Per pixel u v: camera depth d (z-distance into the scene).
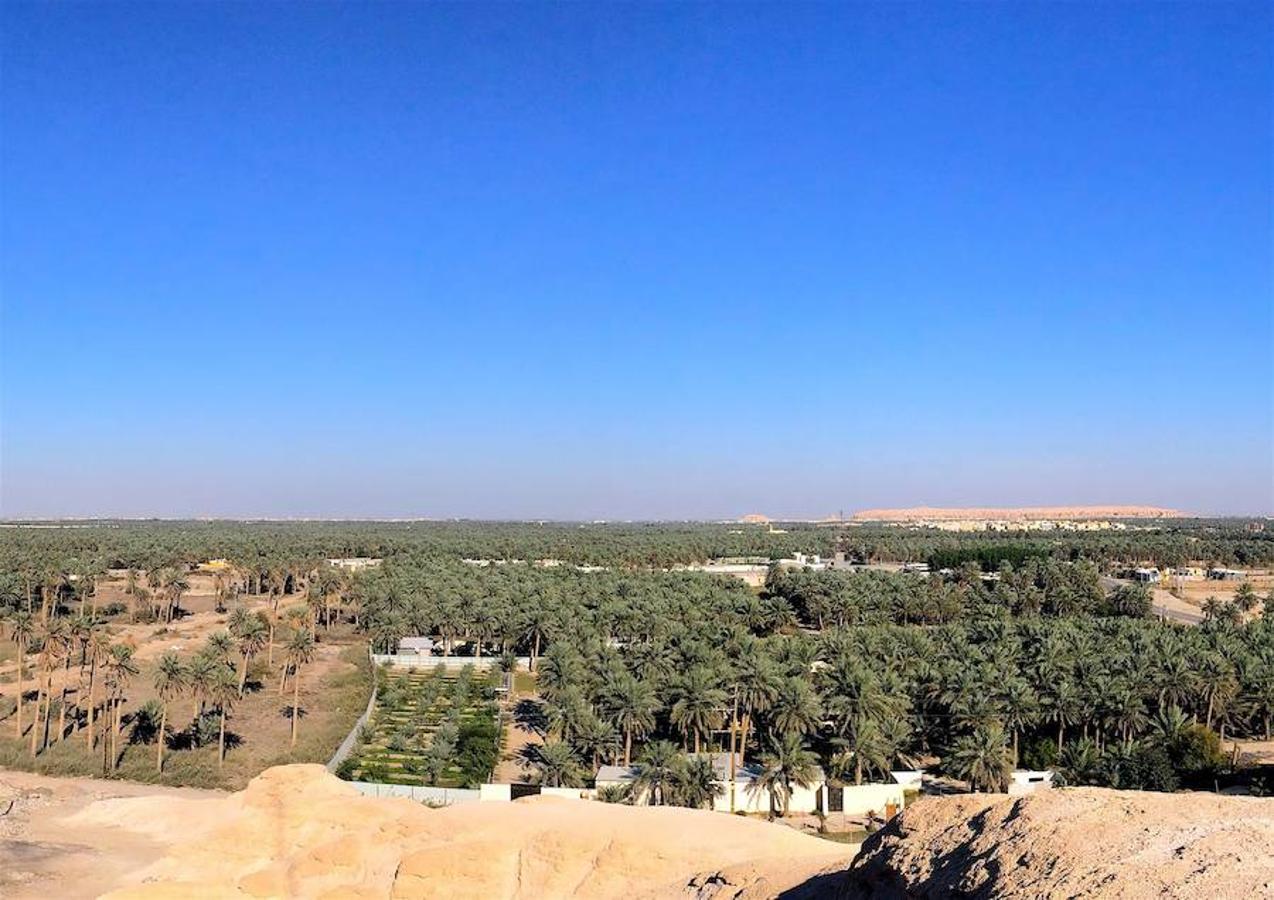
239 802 42.53
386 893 33.44
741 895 25.86
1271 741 70.06
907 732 62.12
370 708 79.38
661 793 55.66
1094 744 60.41
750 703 63.38
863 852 21.83
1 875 42.44
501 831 34.09
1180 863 15.20
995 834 18.22
